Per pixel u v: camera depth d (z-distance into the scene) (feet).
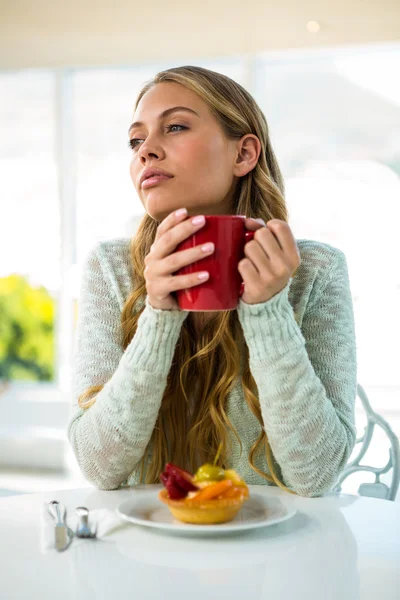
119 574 2.27
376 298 14.47
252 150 4.07
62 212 16.69
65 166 16.70
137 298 4.07
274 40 14.10
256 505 2.93
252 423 3.90
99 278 4.25
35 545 2.56
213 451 3.88
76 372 3.97
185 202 3.78
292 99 15.23
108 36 14.21
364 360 14.28
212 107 3.84
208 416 3.89
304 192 15.12
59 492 3.40
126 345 4.02
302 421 3.29
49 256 16.93
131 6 12.68
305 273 4.12
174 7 12.62
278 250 2.95
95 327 4.09
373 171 14.76
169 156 3.72
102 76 16.52
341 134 14.97
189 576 2.25
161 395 3.41
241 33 13.76
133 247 4.25
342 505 3.15
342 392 3.72
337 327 3.97
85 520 2.65
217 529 2.55
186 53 15.08
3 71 16.72
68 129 16.72
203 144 3.75
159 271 2.92
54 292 16.89
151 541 2.59
